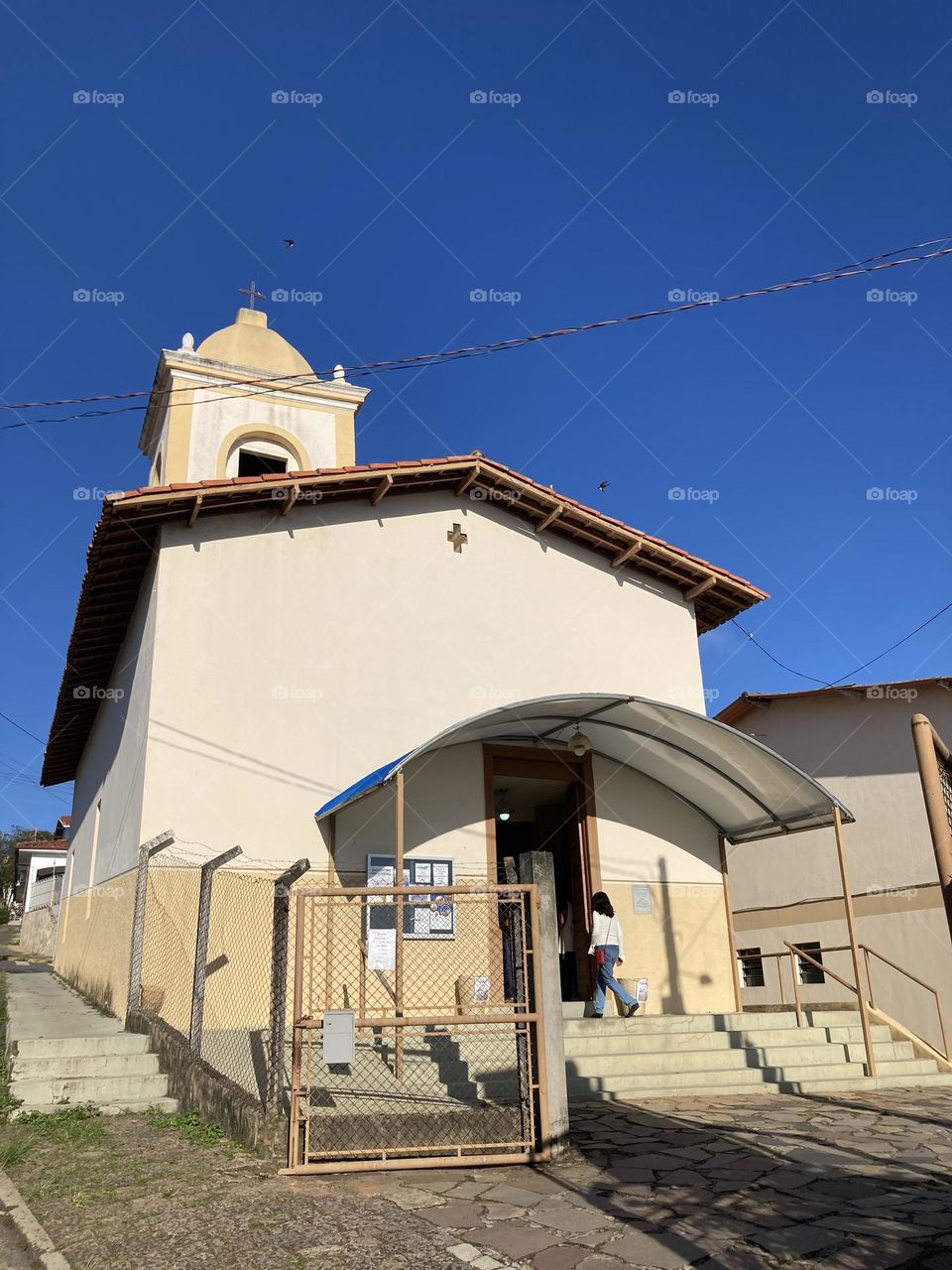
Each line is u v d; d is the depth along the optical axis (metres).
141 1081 8.39
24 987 15.68
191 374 15.93
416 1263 4.51
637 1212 5.29
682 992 13.03
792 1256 4.58
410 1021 6.50
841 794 16.56
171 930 10.16
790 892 17.52
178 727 10.95
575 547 14.30
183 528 11.66
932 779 5.41
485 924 11.71
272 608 11.89
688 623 14.79
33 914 27.91
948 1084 10.56
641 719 11.66
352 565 12.55
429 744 9.75
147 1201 5.48
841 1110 8.62
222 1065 8.69
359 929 11.07
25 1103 7.97
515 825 18.00
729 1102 9.10
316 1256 4.60
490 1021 6.68
